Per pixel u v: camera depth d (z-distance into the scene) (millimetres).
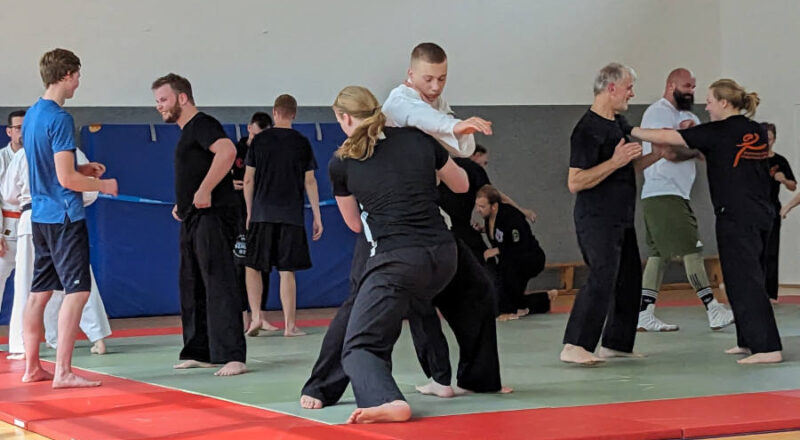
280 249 8312
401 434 3877
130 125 10773
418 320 4879
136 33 10922
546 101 12625
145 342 8242
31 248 7117
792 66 12859
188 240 6215
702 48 13359
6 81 10422
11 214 7387
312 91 11578
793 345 6715
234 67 11281
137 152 10758
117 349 7723
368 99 4441
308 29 11562
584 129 5926
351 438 3844
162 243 10844
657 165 7879
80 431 4277
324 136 11492
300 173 8383
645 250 12953
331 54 11648
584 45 12781
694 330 7914
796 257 12961
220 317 6062
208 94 11180
